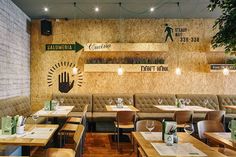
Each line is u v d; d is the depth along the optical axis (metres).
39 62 7.34
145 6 6.21
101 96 7.23
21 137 2.78
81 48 7.38
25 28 6.82
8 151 3.60
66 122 5.70
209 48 7.40
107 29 7.39
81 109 7.14
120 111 5.20
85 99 7.18
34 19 7.31
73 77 7.39
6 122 2.89
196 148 2.37
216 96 7.31
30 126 3.37
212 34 7.45
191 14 6.99
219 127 3.55
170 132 2.55
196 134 5.52
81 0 5.70
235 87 7.48
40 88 7.35
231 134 2.91
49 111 5.09
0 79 5.09
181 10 6.58
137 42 7.39
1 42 5.13
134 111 5.24
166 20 7.45
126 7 6.28
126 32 7.39
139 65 7.32
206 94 7.36
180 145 2.47
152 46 7.22
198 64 7.49
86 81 7.41
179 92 7.49
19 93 6.34
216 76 7.50
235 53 2.50
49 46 7.34
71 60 7.38
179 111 5.23
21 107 5.71
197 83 7.49
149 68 7.34
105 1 5.80
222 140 2.81
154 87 7.48
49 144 5.20
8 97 5.55
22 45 6.57
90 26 7.37
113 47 7.18
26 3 5.89
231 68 7.23
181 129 5.30
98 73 7.44
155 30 7.43
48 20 7.26
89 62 7.37
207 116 5.32
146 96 7.25
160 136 2.84
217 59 7.50
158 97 7.25
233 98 7.26
